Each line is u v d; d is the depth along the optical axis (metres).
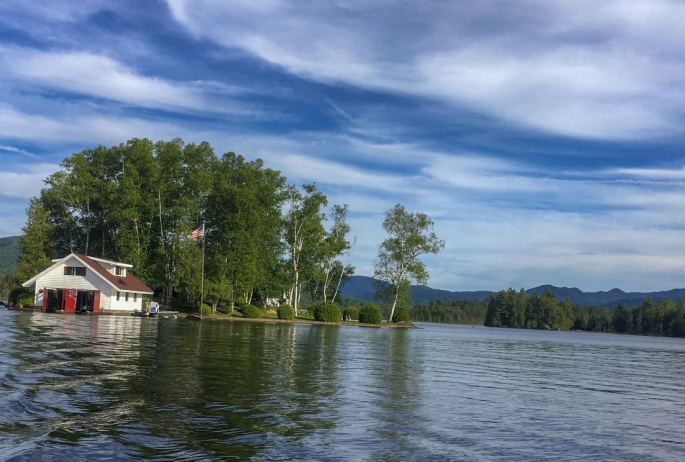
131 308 64.00
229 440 9.24
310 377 16.92
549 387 18.36
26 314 48.47
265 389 14.19
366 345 33.28
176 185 71.81
